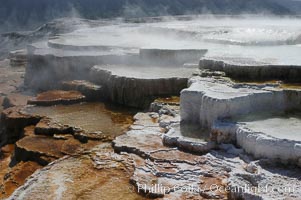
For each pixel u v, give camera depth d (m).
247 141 8.63
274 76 11.73
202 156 8.98
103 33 26.06
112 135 11.30
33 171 10.12
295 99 10.23
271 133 8.53
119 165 9.08
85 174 8.83
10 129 13.26
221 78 11.77
